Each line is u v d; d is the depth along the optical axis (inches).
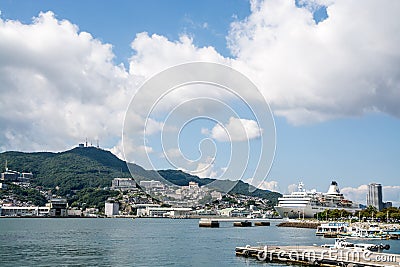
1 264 2758.4
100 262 2837.1
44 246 4015.8
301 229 7741.1
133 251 3496.6
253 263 2701.8
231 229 7588.6
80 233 6127.0
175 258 3004.4
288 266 2571.4
